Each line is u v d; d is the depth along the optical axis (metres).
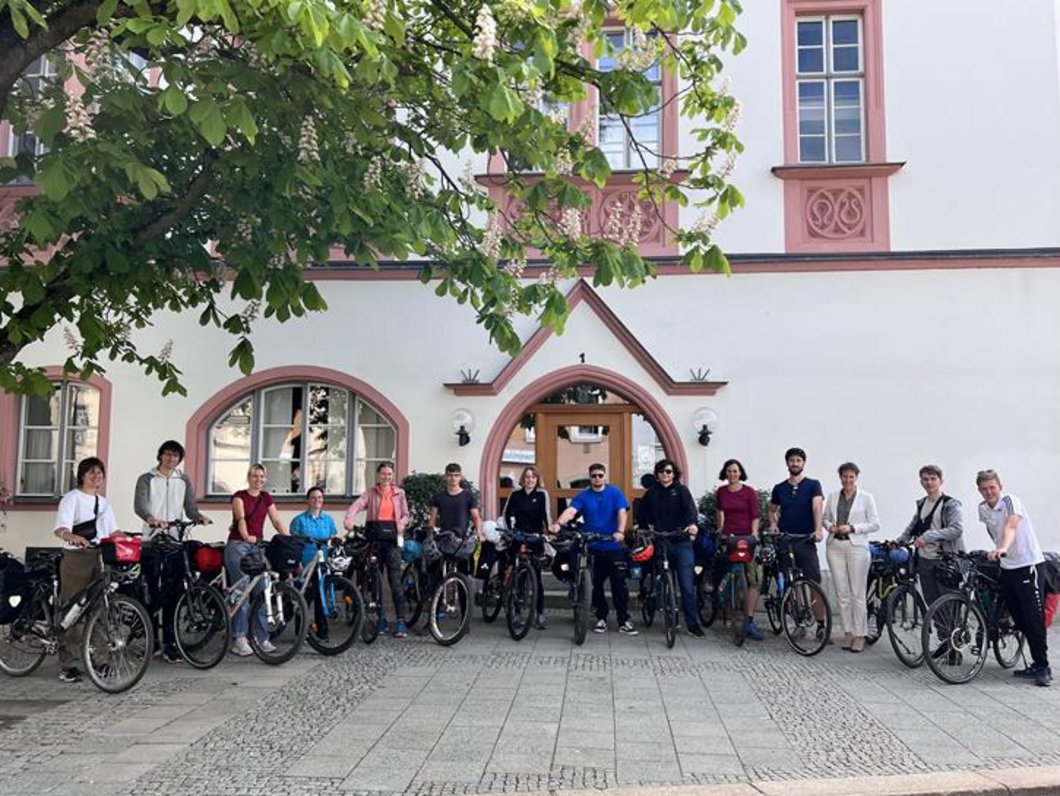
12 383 5.69
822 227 10.52
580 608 8.20
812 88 10.88
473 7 6.00
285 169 5.58
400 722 5.64
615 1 7.40
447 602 8.16
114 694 6.34
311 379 10.75
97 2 5.34
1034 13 10.53
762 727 5.62
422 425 10.57
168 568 7.51
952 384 10.16
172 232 6.92
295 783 4.54
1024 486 9.98
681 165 10.62
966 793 4.46
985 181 10.38
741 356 10.38
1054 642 8.48
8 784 4.50
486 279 6.41
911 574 8.06
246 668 7.21
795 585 8.02
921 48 10.61
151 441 10.73
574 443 10.97
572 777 4.66
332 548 8.16
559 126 6.66
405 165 6.75
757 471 10.21
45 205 5.29
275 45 4.54
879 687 6.69
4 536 10.62
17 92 6.78
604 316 10.48
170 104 4.65
